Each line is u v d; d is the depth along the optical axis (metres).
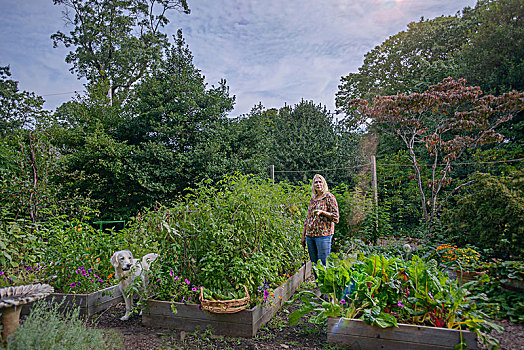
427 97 9.30
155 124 12.54
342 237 8.48
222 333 3.55
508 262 4.18
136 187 11.92
